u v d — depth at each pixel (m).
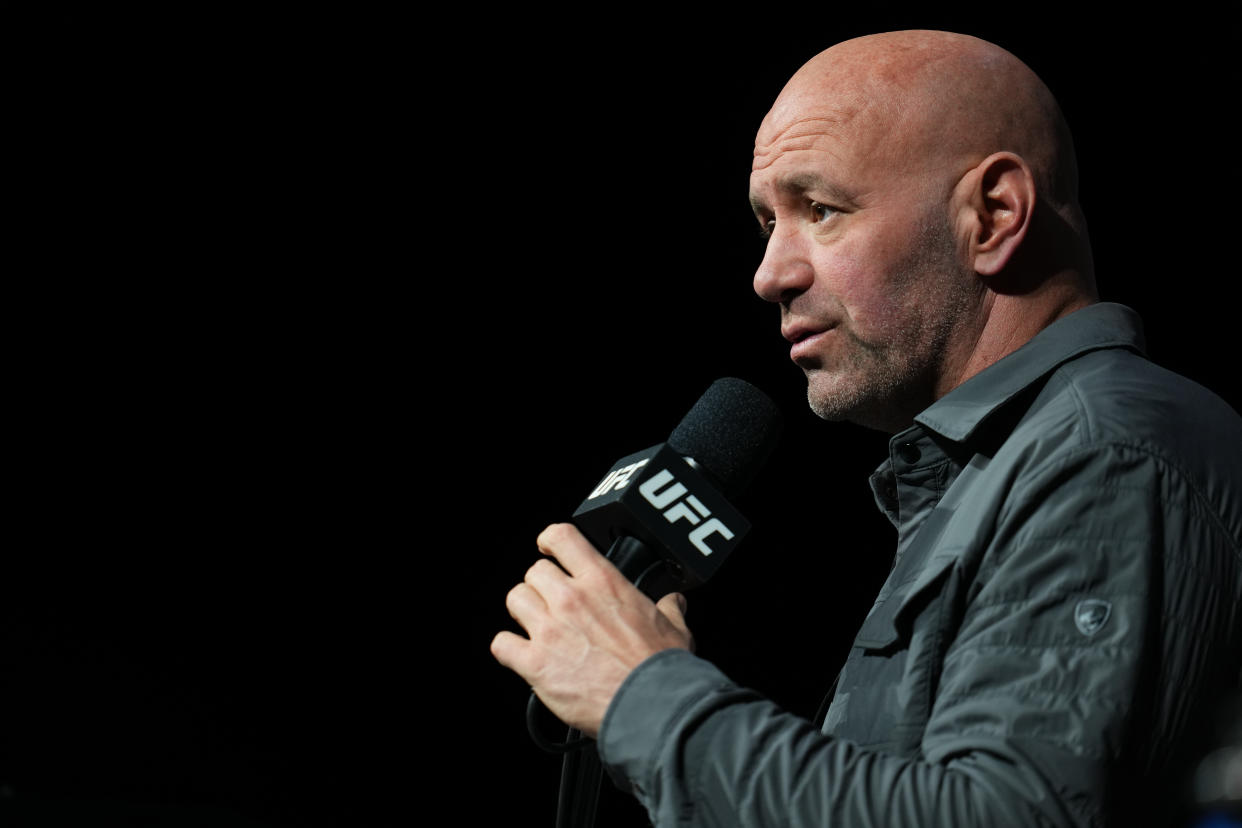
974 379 4.59
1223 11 12.92
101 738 15.74
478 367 17.19
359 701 16.53
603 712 3.80
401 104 16.41
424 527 17.05
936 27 13.76
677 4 15.28
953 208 4.76
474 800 16.38
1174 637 3.59
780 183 4.88
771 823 3.46
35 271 16.44
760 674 15.81
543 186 16.72
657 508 4.48
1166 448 3.83
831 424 16.19
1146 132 13.46
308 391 17.08
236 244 16.80
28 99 15.81
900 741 3.86
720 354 16.53
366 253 17.00
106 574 16.38
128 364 16.72
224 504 16.78
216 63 15.99
